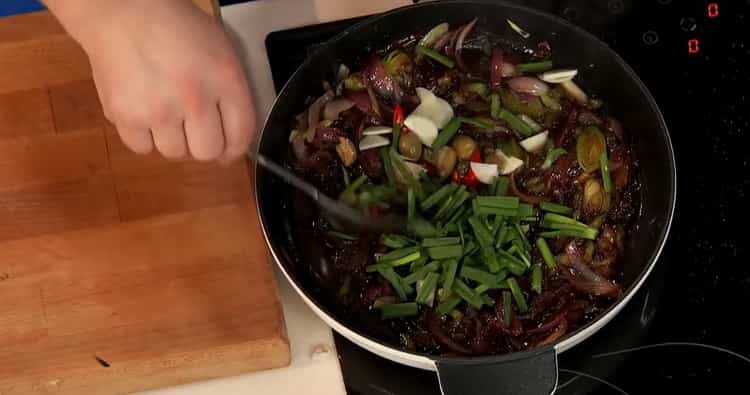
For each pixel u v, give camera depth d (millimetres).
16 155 827
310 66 845
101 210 805
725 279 785
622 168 820
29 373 747
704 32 881
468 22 875
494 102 856
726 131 840
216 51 675
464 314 767
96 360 749
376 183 827
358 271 792
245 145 699
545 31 865
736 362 750
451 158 829
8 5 1006
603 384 753
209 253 786
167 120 668
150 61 659
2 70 855
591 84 863
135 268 782
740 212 808
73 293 774
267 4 921
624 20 890
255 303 766
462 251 781
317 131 841
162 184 814
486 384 687
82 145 829
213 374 775
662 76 866
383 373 774
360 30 850
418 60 878
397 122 840
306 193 818
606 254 787
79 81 852
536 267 780
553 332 748
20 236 795
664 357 759
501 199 792
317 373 777
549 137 843
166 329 759
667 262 796
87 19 671
